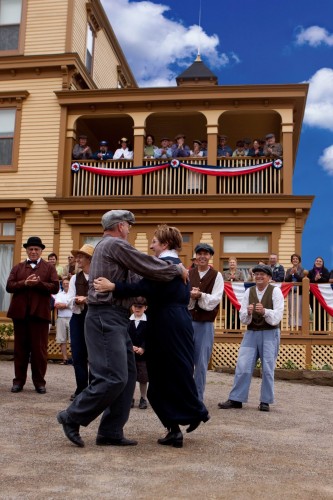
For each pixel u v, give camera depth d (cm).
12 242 1814
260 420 726
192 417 538
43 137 1847
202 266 757
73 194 1817
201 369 740
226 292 1373
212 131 1777
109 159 1816
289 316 1326
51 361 1453
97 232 1772
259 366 1252
